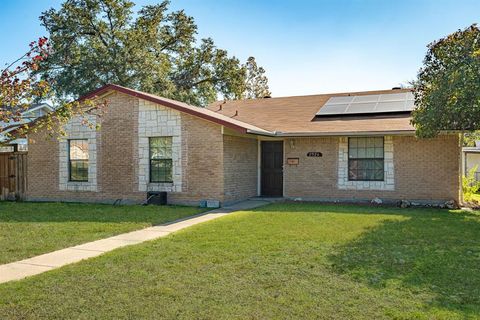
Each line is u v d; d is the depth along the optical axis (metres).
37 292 4.88
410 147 13.95
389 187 14.21
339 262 6.05
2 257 6.60
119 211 11.99
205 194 13.40
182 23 32.38
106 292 4.86
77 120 15.16
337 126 14.80
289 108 18.53
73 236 8.28
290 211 11.67
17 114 8.27
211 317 4.12
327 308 4.33
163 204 13.73
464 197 15.98
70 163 15.44
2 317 4.17
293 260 6.16
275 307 4.37
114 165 14.66
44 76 27.09
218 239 7.71
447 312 4.20
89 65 27.19
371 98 17.53
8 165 16.28
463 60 10.77
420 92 13.25
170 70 32.69
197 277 5.39
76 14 27.78
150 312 4.25
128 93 14.20
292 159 15.49
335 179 14.91
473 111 10.61
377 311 4.24
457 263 6.01
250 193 15.48
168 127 13.91
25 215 11.27
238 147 14.41
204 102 33.91
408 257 6.34
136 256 6.50
